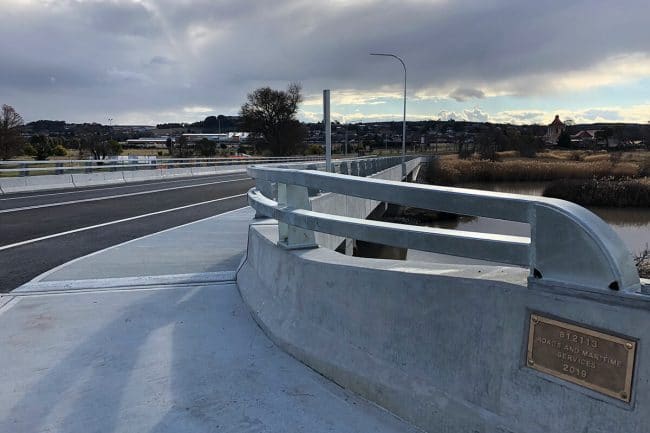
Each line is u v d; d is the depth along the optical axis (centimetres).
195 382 331
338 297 340
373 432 272
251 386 325
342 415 290
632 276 200
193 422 286
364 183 308
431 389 270
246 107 8700
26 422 289
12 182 2059
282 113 8606
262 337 404
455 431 255
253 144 8875
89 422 288
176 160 3800
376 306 309
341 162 1351
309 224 371
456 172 6125
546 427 219
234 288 538
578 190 3944
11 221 1147
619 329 195
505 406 236
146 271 610
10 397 316
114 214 1287
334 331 342
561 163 6631
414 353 284
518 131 10238
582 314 207
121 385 329
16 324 438
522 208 228
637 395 190
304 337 362
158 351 379
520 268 277
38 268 652
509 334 236
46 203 1591
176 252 728
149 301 496
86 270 620
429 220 2966
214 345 390
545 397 220
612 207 3750
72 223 1108
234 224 1036
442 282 269
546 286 220
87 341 399
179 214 1283
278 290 423
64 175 2402
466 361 255
